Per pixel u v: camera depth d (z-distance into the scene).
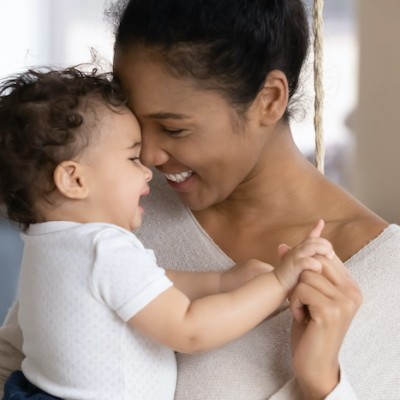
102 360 1.46
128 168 1.53
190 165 1.54
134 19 1.47
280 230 1.67
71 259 1.47
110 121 1.51
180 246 1.73
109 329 1.45
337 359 1.47
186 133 1.50
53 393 1.50
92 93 1.51
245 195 1.69
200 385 1.57
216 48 1.44
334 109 5.01
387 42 4.41
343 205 1.66
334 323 1.42
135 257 1.44
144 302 1.41
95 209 1.53
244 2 1.46
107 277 1.43
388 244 1.57
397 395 1.54
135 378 1.47
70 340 1.46
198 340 1.42
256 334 1.58
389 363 1.54
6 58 5.84
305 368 1.44
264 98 1.54
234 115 1.50
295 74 1.58
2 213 1.60
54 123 1.48
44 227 1.51
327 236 1.62
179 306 1.42
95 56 1.72
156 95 1.47
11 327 1.83
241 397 1.54
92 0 5.83
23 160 1.50
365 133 4.55
